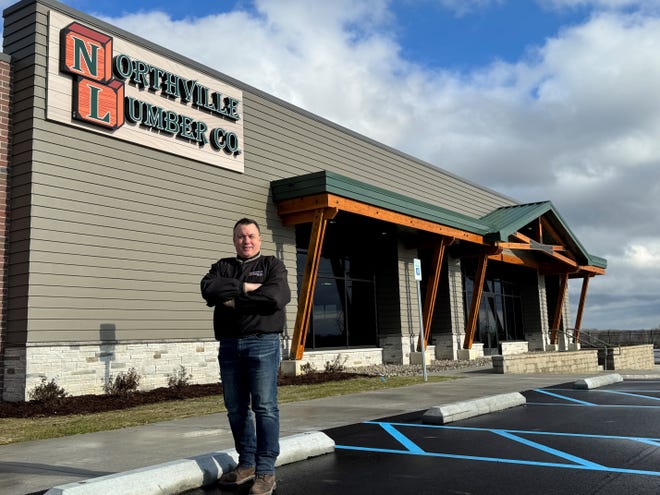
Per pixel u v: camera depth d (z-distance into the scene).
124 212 12.54
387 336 20.56
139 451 6.28
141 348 12.52
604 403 9.35
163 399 11.40
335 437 6.82
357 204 15.91
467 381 13.63
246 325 4.52
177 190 13.70
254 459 4.80
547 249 25.81
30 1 11.57
